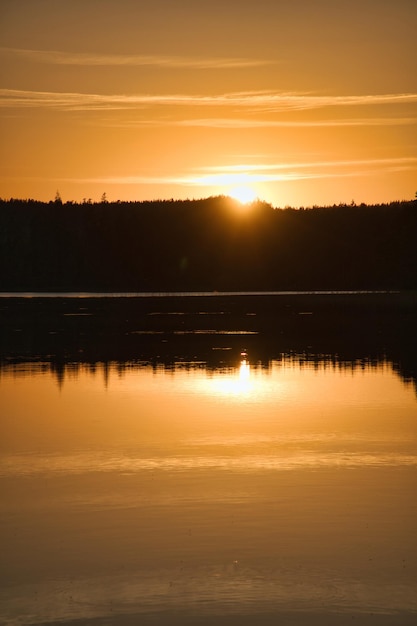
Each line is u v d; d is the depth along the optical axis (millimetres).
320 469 33125
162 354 76938
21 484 31000
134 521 26406
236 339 93438
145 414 45688
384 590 21188
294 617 19844
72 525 26047
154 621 19672
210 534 25125
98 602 20609
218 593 21062
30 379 59906
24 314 146125
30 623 19609
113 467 33656
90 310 161250
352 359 71875
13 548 24094
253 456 35531
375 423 42750
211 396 51844
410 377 59906
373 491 29688
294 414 45562
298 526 25812
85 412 46375
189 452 36344
